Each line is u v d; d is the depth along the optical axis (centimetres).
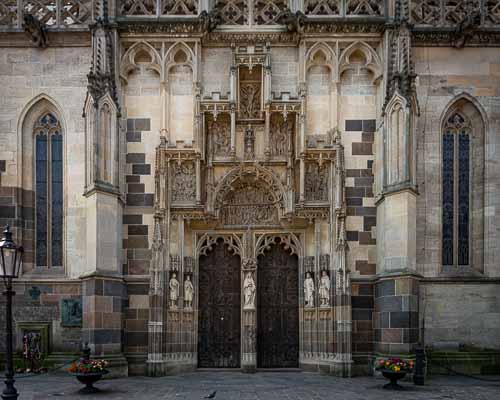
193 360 2875
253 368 2834
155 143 2939
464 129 3002
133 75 2972
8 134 2938
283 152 2945
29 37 2933
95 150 2712
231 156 2911
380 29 2908
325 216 2894
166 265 2847
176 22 2888
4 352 2819
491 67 2956
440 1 2950
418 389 2309
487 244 2897
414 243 2664
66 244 2895
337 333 2747
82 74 2958
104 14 2839
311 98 2961
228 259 2995
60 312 2839
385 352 2645
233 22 2972
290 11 2895
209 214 2889
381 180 2828
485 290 2858
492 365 2777
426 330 2834
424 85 2945
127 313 2834
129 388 2320
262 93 2938
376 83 2952
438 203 2922
